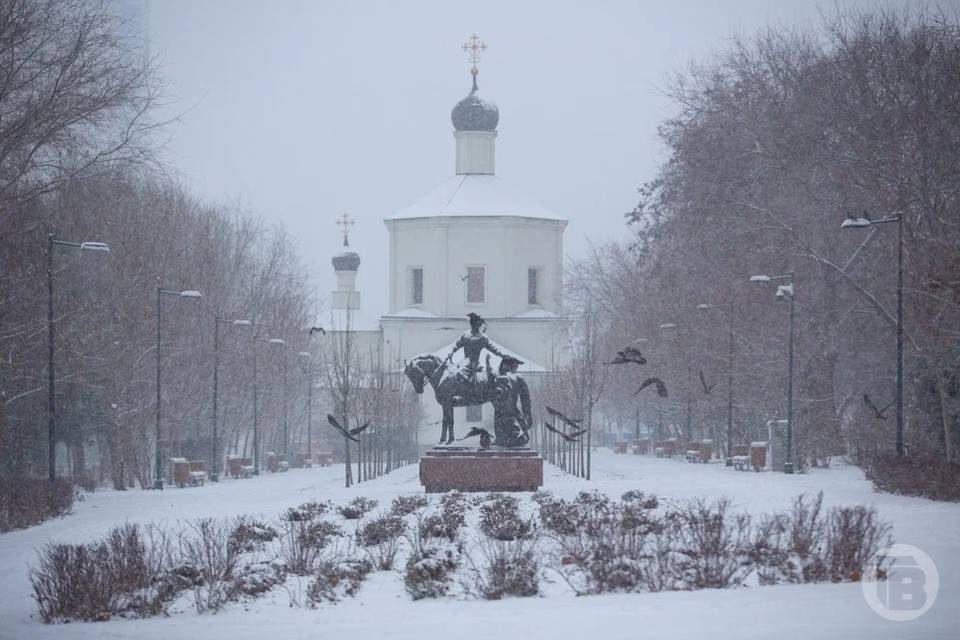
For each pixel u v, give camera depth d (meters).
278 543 27.23
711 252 68.44
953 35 56.31
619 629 15.19
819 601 16.94
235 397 75.19
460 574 20.91
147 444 61.72
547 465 74.56
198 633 16.70
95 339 54.62
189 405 64.75
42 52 45.44
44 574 20.58
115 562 20.66
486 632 15.39
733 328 62.75
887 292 54.72
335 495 44.81
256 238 93.25
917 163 53.03
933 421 49.53
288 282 89.19
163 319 61.47
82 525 33.81
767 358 60.12
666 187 78.62
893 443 53.94
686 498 37.47
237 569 22.09
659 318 77.19
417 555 21.06
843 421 64.81
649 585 19.27
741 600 17.30
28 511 34.94
